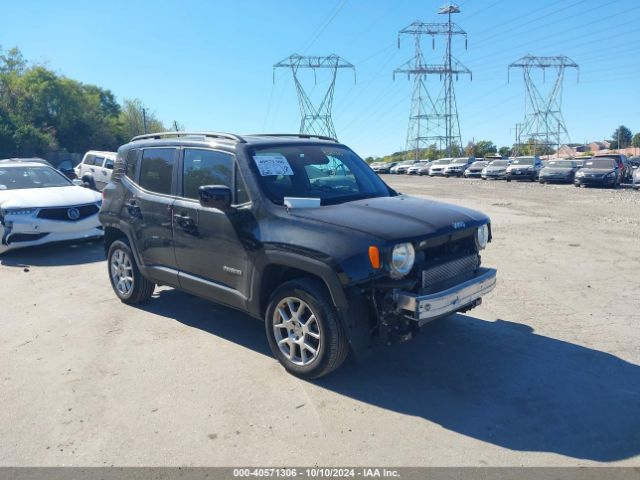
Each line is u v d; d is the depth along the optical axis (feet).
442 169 158.71
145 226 18.89
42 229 30.27
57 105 178.29
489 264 27.43
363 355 13.51
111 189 20.97
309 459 10.96
